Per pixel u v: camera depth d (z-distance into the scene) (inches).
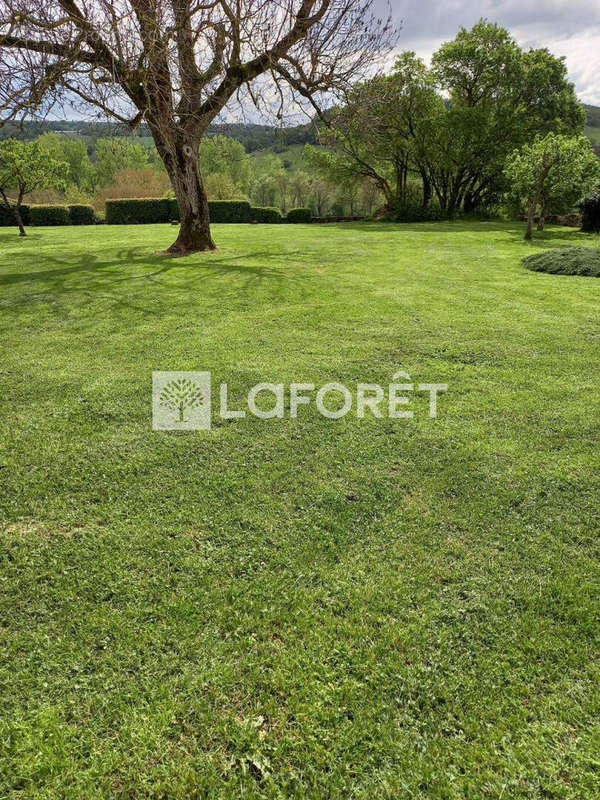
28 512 94.3
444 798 50.3
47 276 327.6
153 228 740.7
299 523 91.4
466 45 959.6
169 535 88.0
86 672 62.9
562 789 51.0
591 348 189.0
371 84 413.1
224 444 120.1
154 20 295.9
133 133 366.0
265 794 50.3
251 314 236.5
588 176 605.0
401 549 85.1
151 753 54.0
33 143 589.9
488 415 135.6
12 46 289.9
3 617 71.0
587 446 119.3
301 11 349.7
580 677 63.1
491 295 280.5
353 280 322.7
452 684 61.8
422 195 1171.9
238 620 70.8
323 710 58.6
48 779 51.6
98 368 167.3
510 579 78.9
